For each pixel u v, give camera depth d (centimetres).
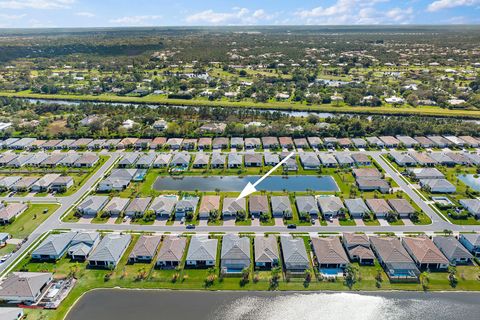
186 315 8794
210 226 12275
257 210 12838
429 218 12638
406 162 16788
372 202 13262
